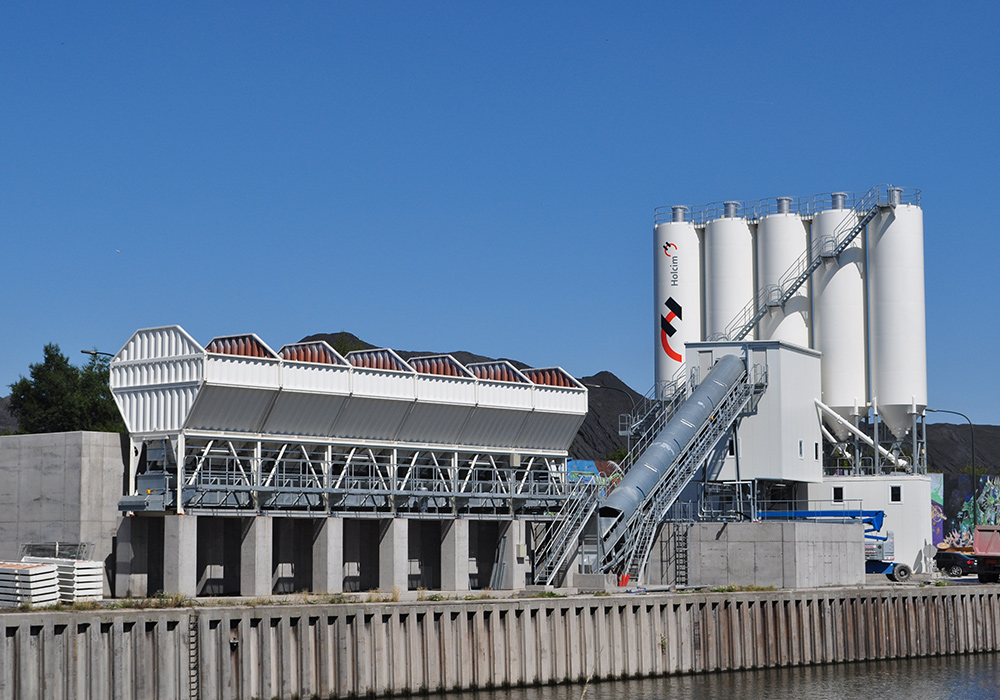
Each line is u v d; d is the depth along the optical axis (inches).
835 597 2701.8
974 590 2955.2
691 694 2246.6
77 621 1743.4
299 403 2623.0
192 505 2448.3
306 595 2402.8
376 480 2758.4
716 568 3002.0
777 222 3848.4
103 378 4658.0
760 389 3348.9
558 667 2255.2
